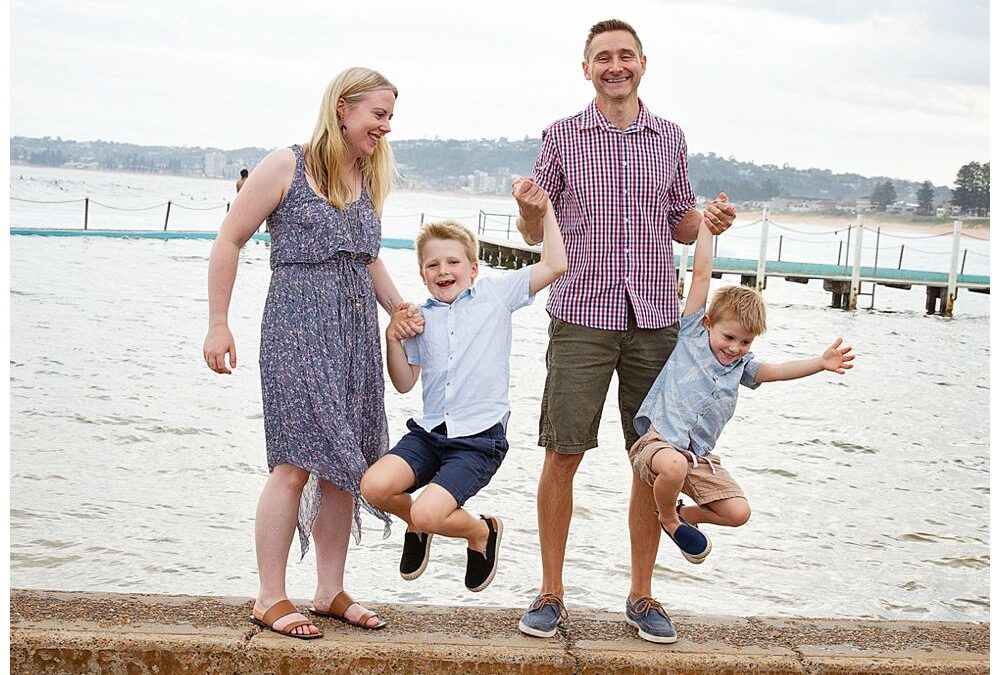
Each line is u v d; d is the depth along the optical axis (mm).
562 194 3924
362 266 3670
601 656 3443
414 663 3418
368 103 3531
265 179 3516
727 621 3812
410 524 3678
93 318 15555
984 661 3500
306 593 5277
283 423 3523
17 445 7828
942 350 19328
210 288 3520
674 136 3951
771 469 8562
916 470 8859
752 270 28531
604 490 7367
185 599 3760
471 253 3764
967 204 97938
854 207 110250
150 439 8289
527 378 12641
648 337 3881
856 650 3561
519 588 5422
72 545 5723
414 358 3740
